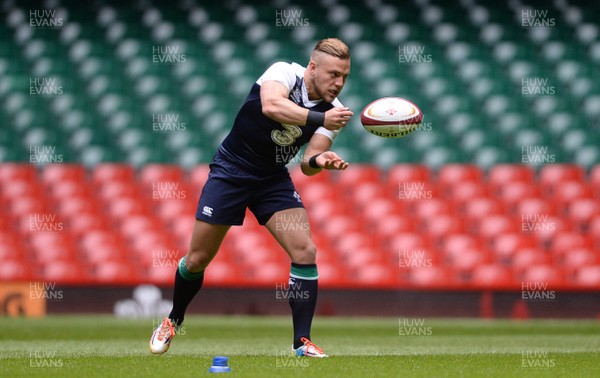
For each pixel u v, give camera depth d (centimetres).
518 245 5744
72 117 6638
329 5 7112
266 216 2203
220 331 3888
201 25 7056
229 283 5428
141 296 5441
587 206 5919
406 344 3045
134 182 6122
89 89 6775
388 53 6894
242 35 7031
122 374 1814
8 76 6800
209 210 2192
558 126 6556
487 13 7038
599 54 6912
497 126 6544
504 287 5406
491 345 2997
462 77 6788
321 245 5766
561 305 5412
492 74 6806
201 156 6481
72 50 6938
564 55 6894
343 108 2023
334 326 4350
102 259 5734
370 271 5606
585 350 2691
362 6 7106
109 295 5431
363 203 5934
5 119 6619
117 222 5938
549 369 1977
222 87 6800
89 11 7075
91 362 2108
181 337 3459
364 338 3441
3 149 6506
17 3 7050
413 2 7100
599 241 5762
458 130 6512
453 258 5656
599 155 6462
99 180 6131
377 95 6712
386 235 5809
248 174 2184
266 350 2645
